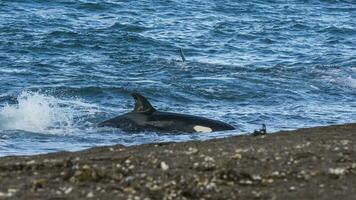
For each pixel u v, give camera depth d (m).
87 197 39.31
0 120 78.38
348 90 105.31
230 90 101.12
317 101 97.19
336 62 132.25
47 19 166.12
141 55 130.38
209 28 167.50
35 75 109.00
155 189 40.53
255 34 162.88
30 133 73.44
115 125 76.00
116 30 154.00
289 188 40.34
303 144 49.19
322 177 42.09
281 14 197.25
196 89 100.19
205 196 39.59
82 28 156.00
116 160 45.62
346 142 49.84
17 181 42.22
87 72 112.50
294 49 146.88
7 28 149.12
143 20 174.75
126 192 40.09
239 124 80.81
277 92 101.50
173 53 136.25
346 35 168.00
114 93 97.38
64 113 83.94
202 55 136.12
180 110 90.38
